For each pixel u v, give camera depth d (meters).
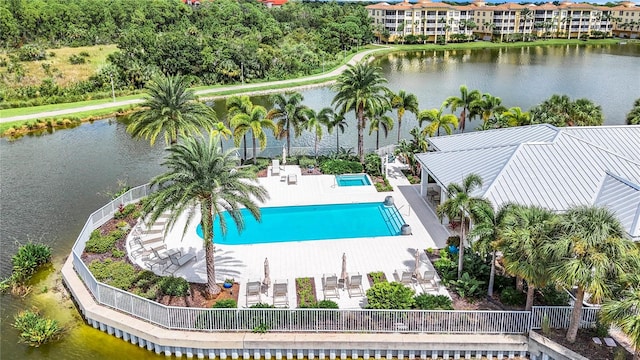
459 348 21.92
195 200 23.94
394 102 48.56
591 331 22.11
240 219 24.02
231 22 129.62
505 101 82.62
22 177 45.78
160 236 30.72
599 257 18.88
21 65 85.50
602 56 145.00
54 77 85.69
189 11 134.75
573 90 91.88
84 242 29.58
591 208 20.72
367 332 22.41
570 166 30.22
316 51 127.81
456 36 176.25
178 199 23.16
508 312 22.05
